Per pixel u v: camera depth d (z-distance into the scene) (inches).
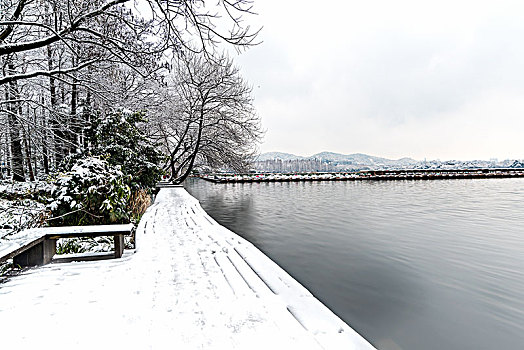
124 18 180.7
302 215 481.7
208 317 85.8
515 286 185.5
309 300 98.6
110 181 196.1
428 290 180.1
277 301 97.0
